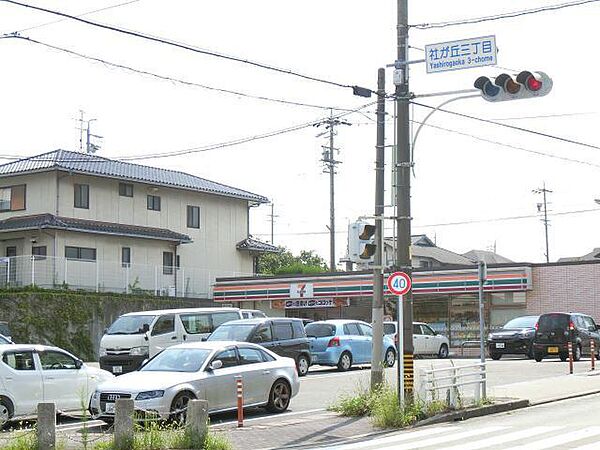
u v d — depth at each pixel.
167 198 49.19
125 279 43.06
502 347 33.62
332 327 28.88
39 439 11.97
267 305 45.56
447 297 40.53
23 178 44.19
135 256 46.09
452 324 40.31
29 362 16.28
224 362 16.52
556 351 31.66
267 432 14.90
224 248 52.62
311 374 27.41
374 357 17.70
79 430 14.09
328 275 43.00
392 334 31.86
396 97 16.56
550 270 38.25
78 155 45.84
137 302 41.06
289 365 18.09
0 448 12.09
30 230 42.44
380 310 17.77
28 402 16.02
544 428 14.96
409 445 13.24
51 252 41.88
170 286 45.28
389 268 17.25
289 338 25.70
